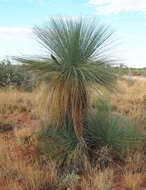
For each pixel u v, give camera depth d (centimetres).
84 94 318
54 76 300
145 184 282
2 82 1077
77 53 301
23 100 842
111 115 423
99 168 315
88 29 305
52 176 288
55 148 339
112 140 358
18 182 289
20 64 300
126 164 337
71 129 353
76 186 278
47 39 303
